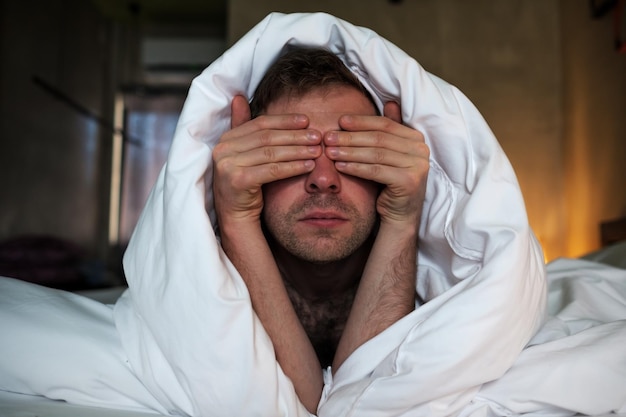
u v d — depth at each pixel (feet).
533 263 2.69
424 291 3.25
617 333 2.55
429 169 2.97
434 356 2.29
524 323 2.46
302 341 2.75
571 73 13.34
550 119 14.17
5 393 2.67
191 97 2.76
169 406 2.52
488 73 14.38
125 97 22.24
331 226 2.86
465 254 2.74
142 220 2.86
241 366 2.32
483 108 14.29
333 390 2.60
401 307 2.84
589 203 12.10
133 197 21.89
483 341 2.31
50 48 18.17
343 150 2.77
